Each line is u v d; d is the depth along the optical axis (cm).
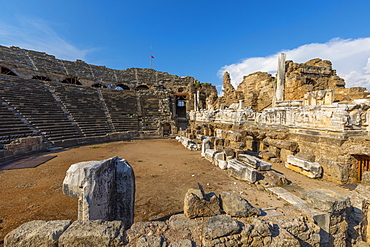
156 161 1258
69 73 4084
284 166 1079
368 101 952
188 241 318
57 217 544
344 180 807
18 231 302
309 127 1076
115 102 3073
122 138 2270
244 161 1009
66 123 2044
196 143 1800
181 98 4578
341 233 457
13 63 3378
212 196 439
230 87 3744
